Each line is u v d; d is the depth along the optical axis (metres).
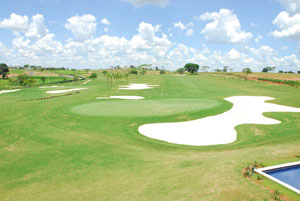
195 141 18.56
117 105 33.91
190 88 66.31
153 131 21.19
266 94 49.72
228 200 7.75
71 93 52.22
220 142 18.30
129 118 25.08
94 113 27.98
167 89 63.16
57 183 10.53
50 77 137.38
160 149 16.66
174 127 22.58
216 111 29.47
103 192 9.05
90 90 59.19
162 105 33.47
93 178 11.04
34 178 11.23
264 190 8.49
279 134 20.03
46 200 8.58
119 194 8.73
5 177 11.45
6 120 26.09
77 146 16.95
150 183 9.77
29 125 23.70
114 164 13.22
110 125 22.94
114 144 17.56
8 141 18.58
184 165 12.42
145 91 57.69
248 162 11.48
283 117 26.86
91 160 13.96
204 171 10.79
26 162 13.66
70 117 26.62
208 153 15.60
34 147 16.89
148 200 7.99
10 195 9.32
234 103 36.75
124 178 10.82
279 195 8.12
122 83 85.38
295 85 70.75
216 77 112.06
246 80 93.62
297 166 11.11
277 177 9.92
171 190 8.77
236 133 20.73
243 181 9.28
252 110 31.17
